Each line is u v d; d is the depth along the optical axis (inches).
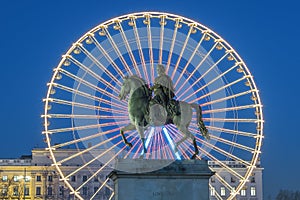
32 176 6077.8
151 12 2207.2
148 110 1409.9
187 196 1374.3
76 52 2160.4
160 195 1366.9
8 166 6092.5
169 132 1839.3
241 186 2144.4
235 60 2208.4
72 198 5989.2
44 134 2111.2
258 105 2162.9
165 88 1439.5
